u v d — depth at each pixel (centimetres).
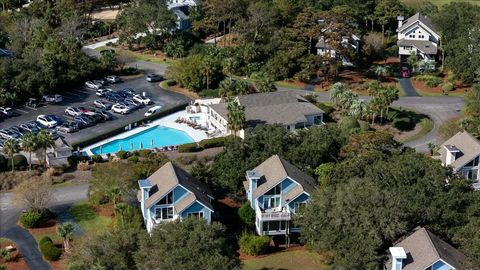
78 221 8456
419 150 10606
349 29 14125
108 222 8400
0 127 11594
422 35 15338
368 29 16975
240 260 6869
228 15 15838
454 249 6775
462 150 8794
